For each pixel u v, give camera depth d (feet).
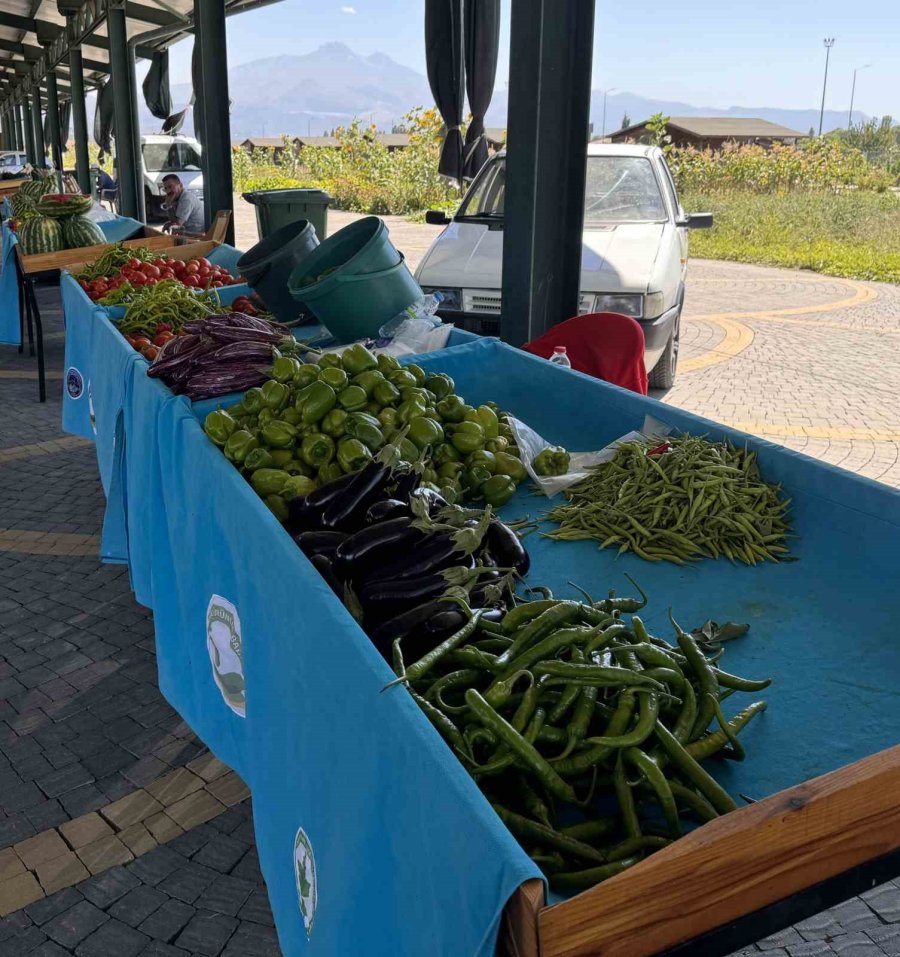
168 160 74.38
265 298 18.28
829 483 8.57
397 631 6.28
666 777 5.25
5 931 8.06
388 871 4.83
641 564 8.64
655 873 3.84
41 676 12.13
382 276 14.67
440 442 10.21
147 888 8.54
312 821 6.06
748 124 226.99
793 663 6.88
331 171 119.75
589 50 15.11
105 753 10.52
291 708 6.56
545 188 15.93
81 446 21.99
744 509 8.84
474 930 3.82
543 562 8.80
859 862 4.41
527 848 4.84
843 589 7.91
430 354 13.00
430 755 4.41
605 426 11.79
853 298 43.52
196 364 12.16
